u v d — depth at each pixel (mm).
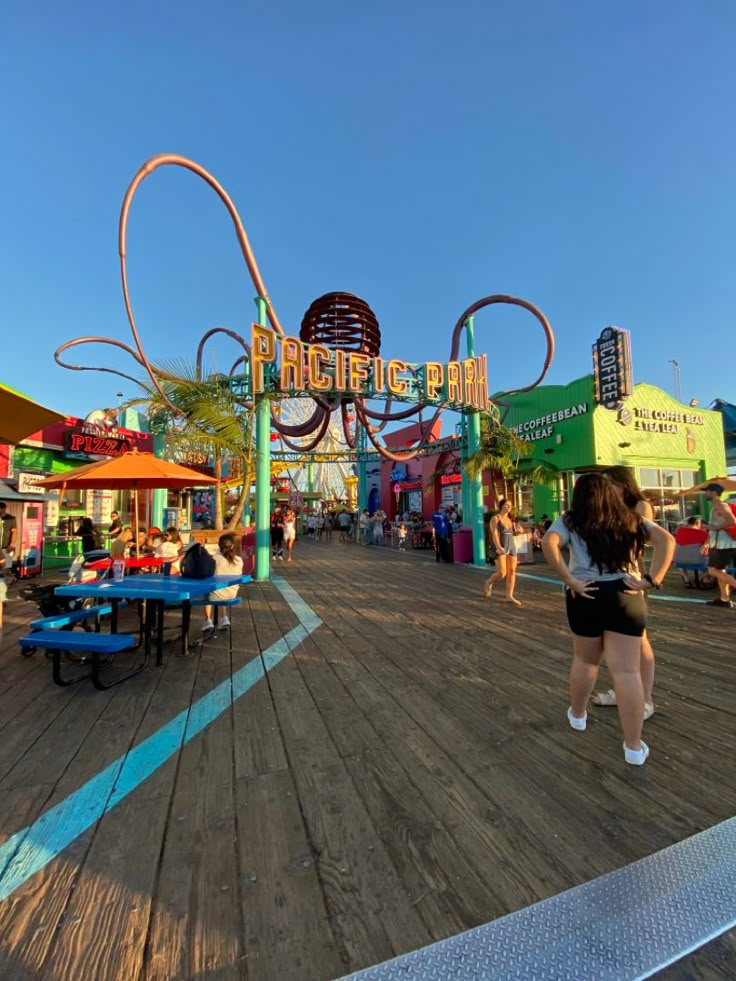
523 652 4977
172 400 10594
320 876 1934
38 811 2377
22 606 7762
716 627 5969
